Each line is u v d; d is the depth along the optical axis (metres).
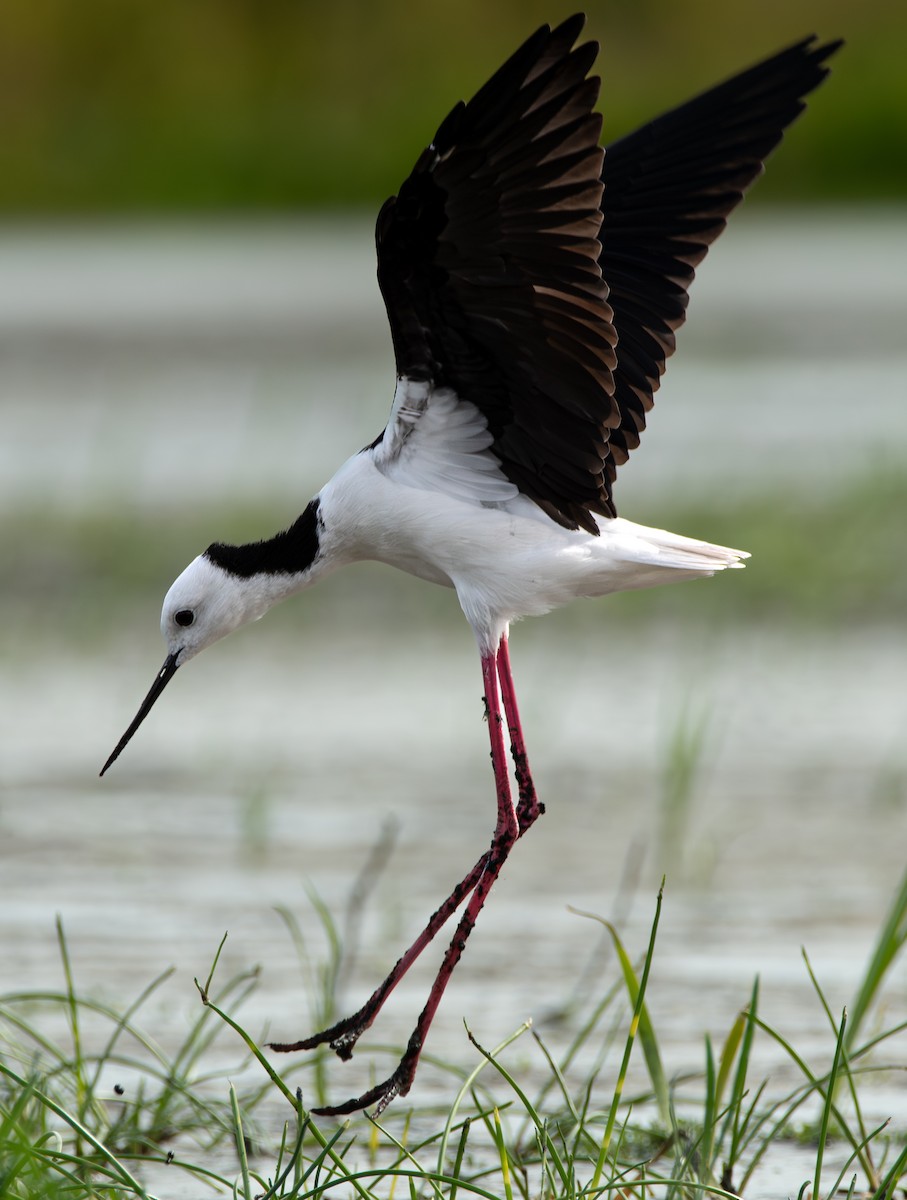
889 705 13.67
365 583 17.34
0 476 20.59
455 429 7.91
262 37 48.88
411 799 12.08
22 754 12.96
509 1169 7.03
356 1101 7.44
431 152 7.04
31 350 28.80
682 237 8.66
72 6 47.41
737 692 14.03
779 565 16.88
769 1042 8.84
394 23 49.00
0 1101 7.95
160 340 29.20
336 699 14.15
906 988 9.34
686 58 47.62
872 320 30.14
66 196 44.53
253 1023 9.08
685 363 27.52
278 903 10.48
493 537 7.93
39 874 10.86
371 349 28.03
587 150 7.10
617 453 8.62
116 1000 9.25
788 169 43.53
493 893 10.71
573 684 14.34
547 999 9.34
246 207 44.31
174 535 17.98
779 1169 7.62
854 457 20.55
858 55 45.47
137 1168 7.69
